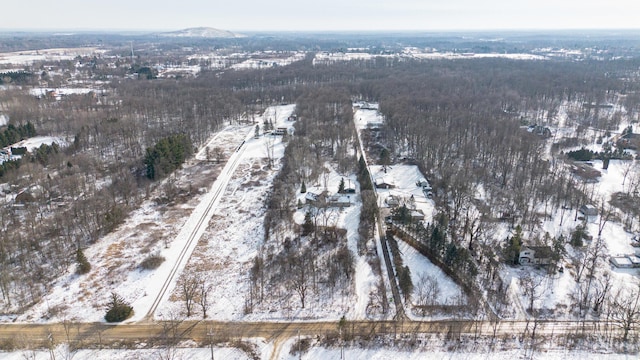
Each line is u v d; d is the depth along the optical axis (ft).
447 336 233.14
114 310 245.04
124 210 383.24
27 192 393.91
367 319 247.09
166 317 249.96
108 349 224.94
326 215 375.25
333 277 281.33
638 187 427.33
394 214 363.35
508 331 238.07
